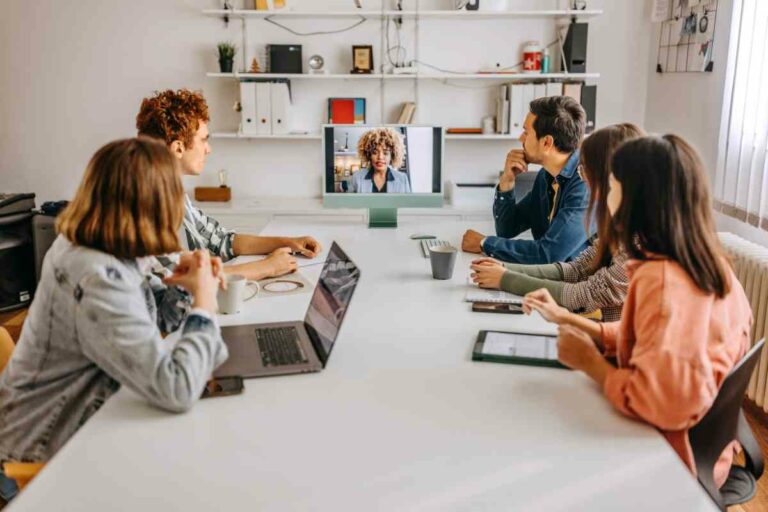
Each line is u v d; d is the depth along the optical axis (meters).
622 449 1.23
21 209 4.35
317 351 1.64
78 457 1.21
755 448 1.64
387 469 1.17
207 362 1.39
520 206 2.98
